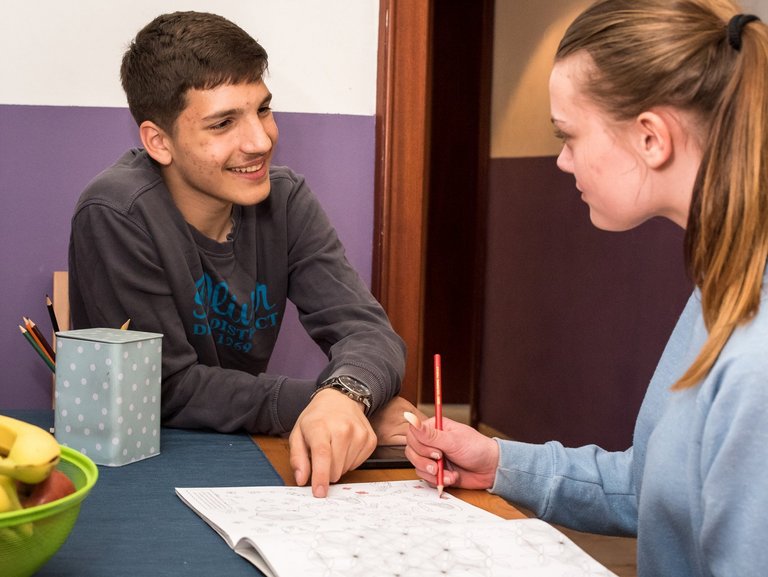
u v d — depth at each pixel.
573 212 3.85
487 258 4.78
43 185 1.98
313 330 1.56
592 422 3.68
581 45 0.91
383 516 0.95
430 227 4.89
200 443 1.25
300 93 2.05
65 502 0.74
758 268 0.76
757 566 0.71
